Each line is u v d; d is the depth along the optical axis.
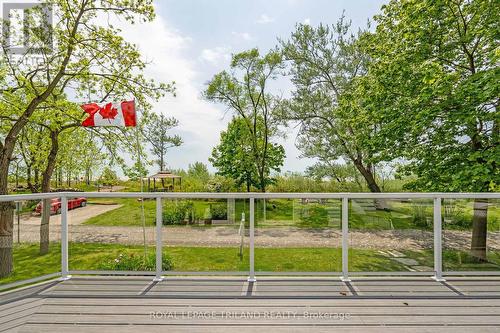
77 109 7.76
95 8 7.41
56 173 12.77
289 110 13.35
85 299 2.81
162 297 2.85
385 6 8.63
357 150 11.47
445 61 7.31
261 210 3.43
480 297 2.87
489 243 3.42
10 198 2.86
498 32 6.41
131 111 6.17
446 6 6.79
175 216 3.43
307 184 14.88
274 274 3.40
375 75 8.34
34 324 2.37
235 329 2.30
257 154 16.83
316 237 3.41
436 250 3.37
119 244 3.47
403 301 2.78
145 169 8.85
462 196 3.27
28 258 3.19
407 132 7.65
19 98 7.43
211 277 3.36
